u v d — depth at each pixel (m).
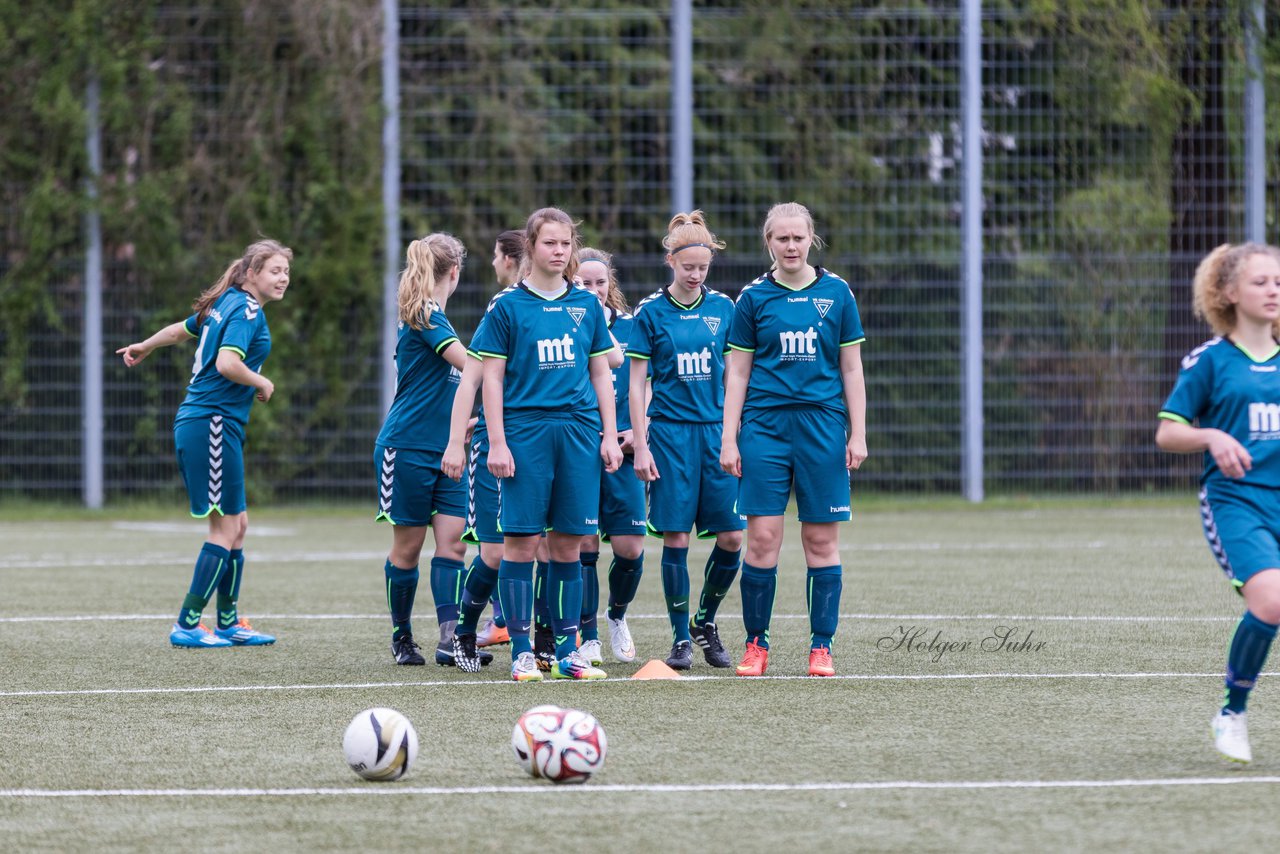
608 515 26.75
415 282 26.89
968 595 35.91
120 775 17.72
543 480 24.25
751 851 14.34
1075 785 16.84
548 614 27.12
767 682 24.06
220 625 29.31
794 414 24.88
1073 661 25.98
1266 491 18.09
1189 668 25.14
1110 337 70.69
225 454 28.98
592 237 70.44
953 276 70.50
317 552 49.78
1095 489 70.88
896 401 70.31
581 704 22.14
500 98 70.88
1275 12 71.31
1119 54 70.50
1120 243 70.69
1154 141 70.88
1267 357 18.27
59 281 68.75
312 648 28.69
